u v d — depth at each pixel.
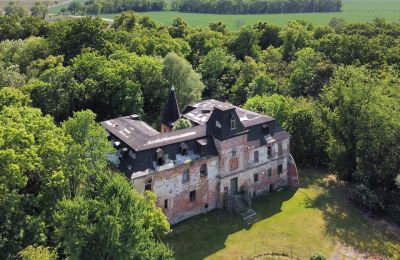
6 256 45.25
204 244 63.91
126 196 46.94
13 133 49.88
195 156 68.38
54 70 91.69
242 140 72.06
